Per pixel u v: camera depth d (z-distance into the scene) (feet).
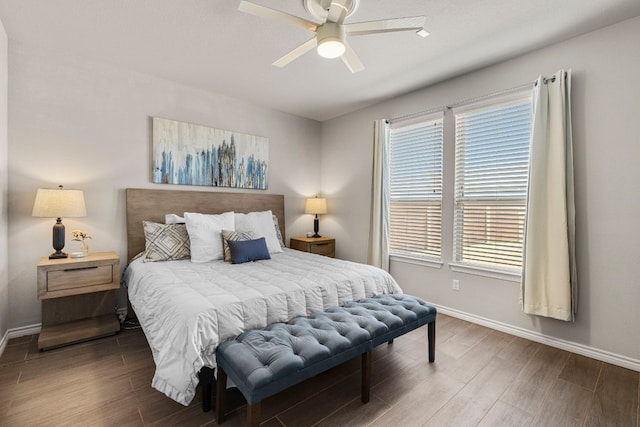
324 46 5.98
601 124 7.42
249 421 4.16
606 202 7.37
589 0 6.41
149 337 6.26
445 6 6.65
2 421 5.02
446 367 7.02
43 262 7.80
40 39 8.17
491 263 9.50
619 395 6.01
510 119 9.08
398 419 5.26
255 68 9.77
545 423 5.24
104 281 8.36
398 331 6.28
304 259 9.97
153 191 10.43
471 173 9.99
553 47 8.15
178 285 6.64
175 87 10.97
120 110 9.90
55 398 5.67
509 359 7.43
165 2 6.59
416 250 11.63
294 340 5.20
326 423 5.14
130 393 5.87
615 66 7.23
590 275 7.59
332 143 15.01
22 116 8.36
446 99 10.56
